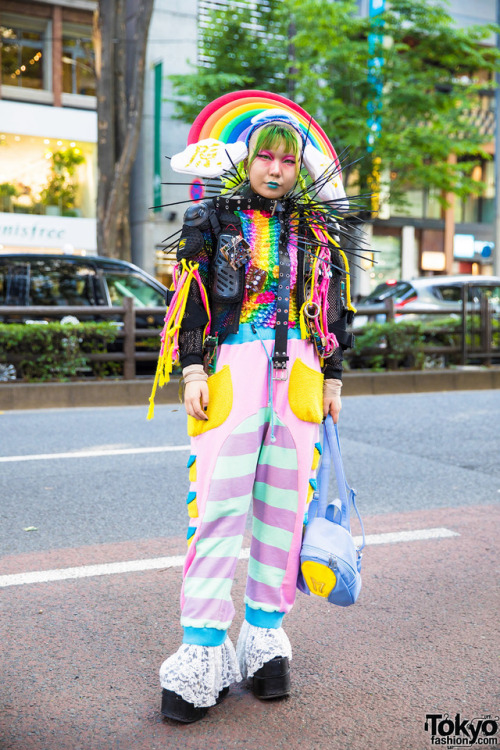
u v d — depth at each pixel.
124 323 9.02
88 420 7.22
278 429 2.05
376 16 17.58
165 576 3.15
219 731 2.01
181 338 2.04
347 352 10.16
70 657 2.42
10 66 22.53
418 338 10.39
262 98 2.21
